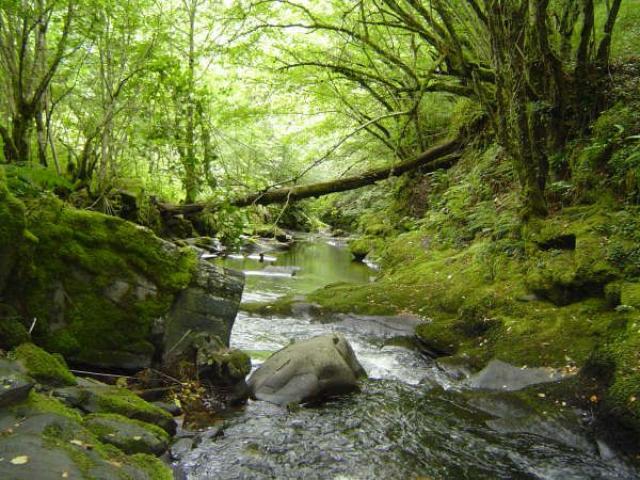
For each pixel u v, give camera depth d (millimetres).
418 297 7590
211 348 4859
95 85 8375
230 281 5191
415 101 10180
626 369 4008
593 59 7672
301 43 11445
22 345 3598
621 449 3646
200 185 8242
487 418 4352
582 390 4262
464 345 5887
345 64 11781
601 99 7449
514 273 6738
